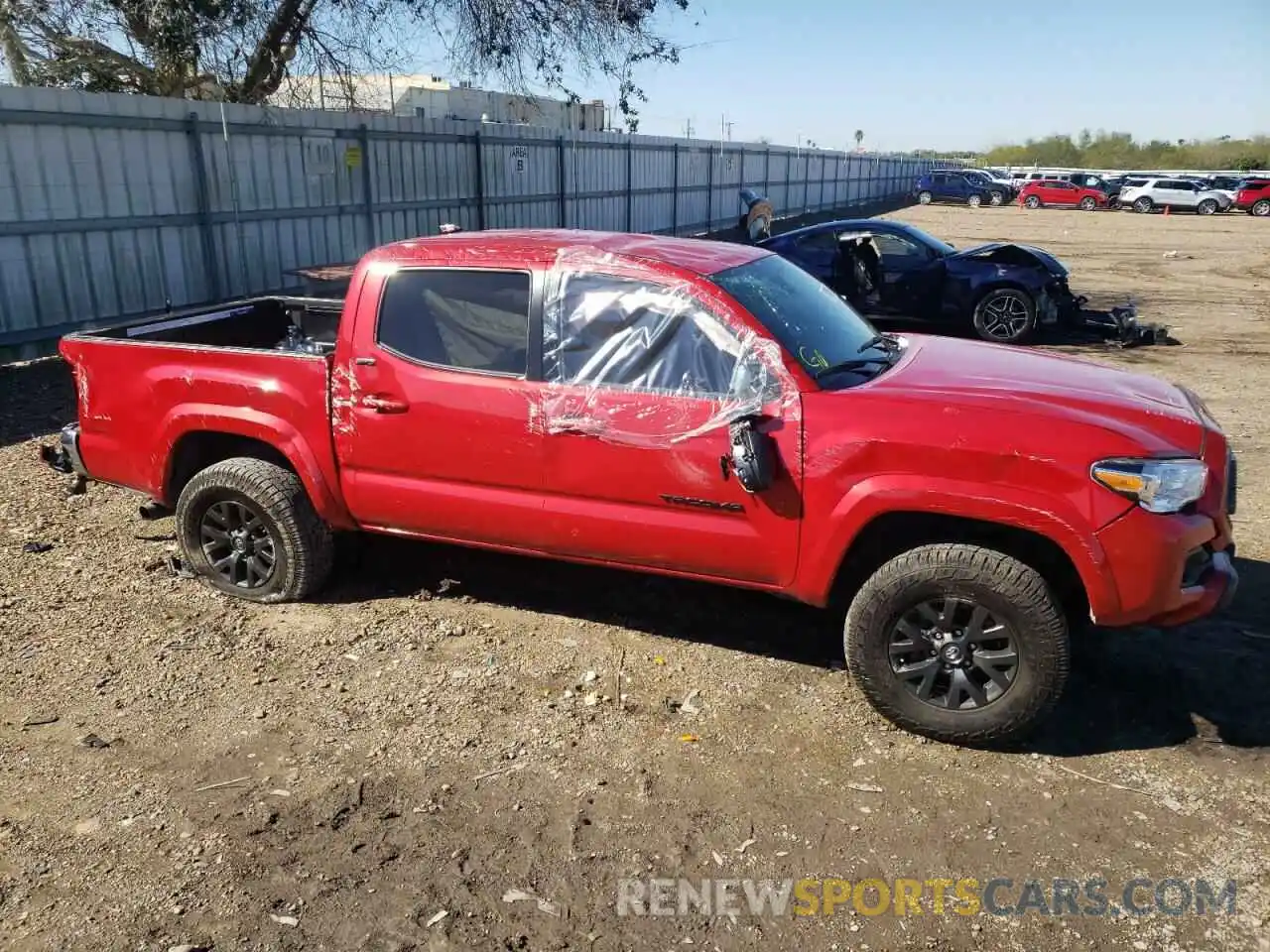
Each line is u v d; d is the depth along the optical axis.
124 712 3.90
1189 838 3.21
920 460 3.55
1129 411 3.65
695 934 2.81
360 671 4.23
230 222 11.84
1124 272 20.53
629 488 4.01
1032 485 3.45
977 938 2.80
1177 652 4.40
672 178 25.70
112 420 5.07
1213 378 10.25
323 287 12.87
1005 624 3.54
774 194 35.28
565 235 4.58
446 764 3.58
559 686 4.12
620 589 5.07
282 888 2.96
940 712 3.67
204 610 4.79
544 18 16.23
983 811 3.35
